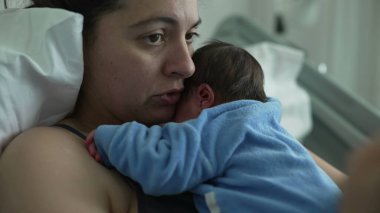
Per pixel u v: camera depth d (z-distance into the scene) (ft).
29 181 2.54
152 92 3.03
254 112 2.83
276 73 6.09
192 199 2.69
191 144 2.57
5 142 2.82
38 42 2.88
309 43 8.27
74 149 2.81
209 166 2.58
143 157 2.53
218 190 2.56
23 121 2.89
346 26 7.96
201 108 3.12
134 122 2.76
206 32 7.93
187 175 2.51
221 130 2.71
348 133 5.96
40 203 2.46
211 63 3.17
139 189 2.74
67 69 2.92
